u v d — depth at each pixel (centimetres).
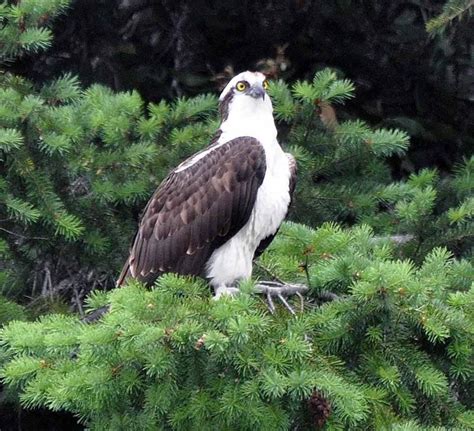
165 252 1155
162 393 952
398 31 1525
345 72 1555
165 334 923
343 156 1321
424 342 1008
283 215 1176
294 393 922
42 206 1214
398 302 973
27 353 980
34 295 1307
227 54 1575
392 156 1535
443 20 1288
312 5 1525
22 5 1274
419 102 1541
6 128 1216
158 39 1553
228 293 1030
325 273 1020
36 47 1286
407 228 1221
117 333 923
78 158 1263
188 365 958
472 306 993
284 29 1543
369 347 991
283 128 1407
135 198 1265
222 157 1160
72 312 1284
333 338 983
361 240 1095
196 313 943
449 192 1321
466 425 967
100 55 1530
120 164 1277
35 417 1353
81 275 1317
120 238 1284
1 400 1275
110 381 947
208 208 1148
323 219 1308
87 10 1520
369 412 948
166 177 1223
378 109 1547
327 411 941
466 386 1026
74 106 1295
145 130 1309
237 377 949
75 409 1004
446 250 1123
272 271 1141
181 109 1344
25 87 1338
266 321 942
